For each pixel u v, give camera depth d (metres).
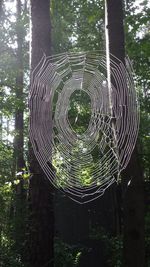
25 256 6.79
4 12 13.01
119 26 5.91
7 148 11.26
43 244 6.69
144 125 12.01
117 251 11.50
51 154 4.31
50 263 6.72
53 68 4.20
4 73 11.14
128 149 3.27
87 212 15.09
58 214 15.16
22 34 12.16
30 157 6.89
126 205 5.67
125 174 5.62
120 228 13.84
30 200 6.82
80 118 10.45
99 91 4.30
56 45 11.71
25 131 13.97
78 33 12.20
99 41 11.43
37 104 4.18
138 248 5.64
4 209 7.73
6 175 8.98
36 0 7.24
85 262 13.80
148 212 10.91
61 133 4.60
